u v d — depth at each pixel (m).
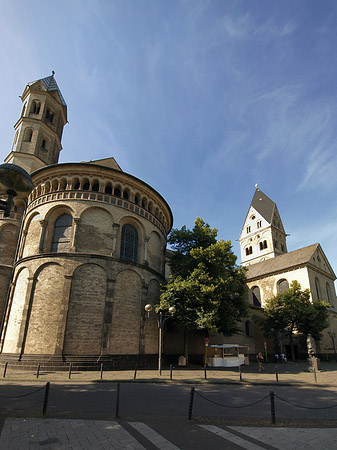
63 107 43.81
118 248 27.52
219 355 32.97
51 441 7.63
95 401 12.49
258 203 86.94
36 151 38.62
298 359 45.12
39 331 23.28
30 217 28.83
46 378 18.39
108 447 7.28
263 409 11.88
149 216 31.50
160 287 31.08
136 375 20.91
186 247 33.09
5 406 11.43
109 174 28.83
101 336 23.97
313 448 7.54
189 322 27.33
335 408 12.18
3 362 23.05
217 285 26.83
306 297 44.00
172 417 10.20
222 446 7.53
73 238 25.89
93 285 24.98
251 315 45.72
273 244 77.44
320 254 56.84
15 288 26.84
